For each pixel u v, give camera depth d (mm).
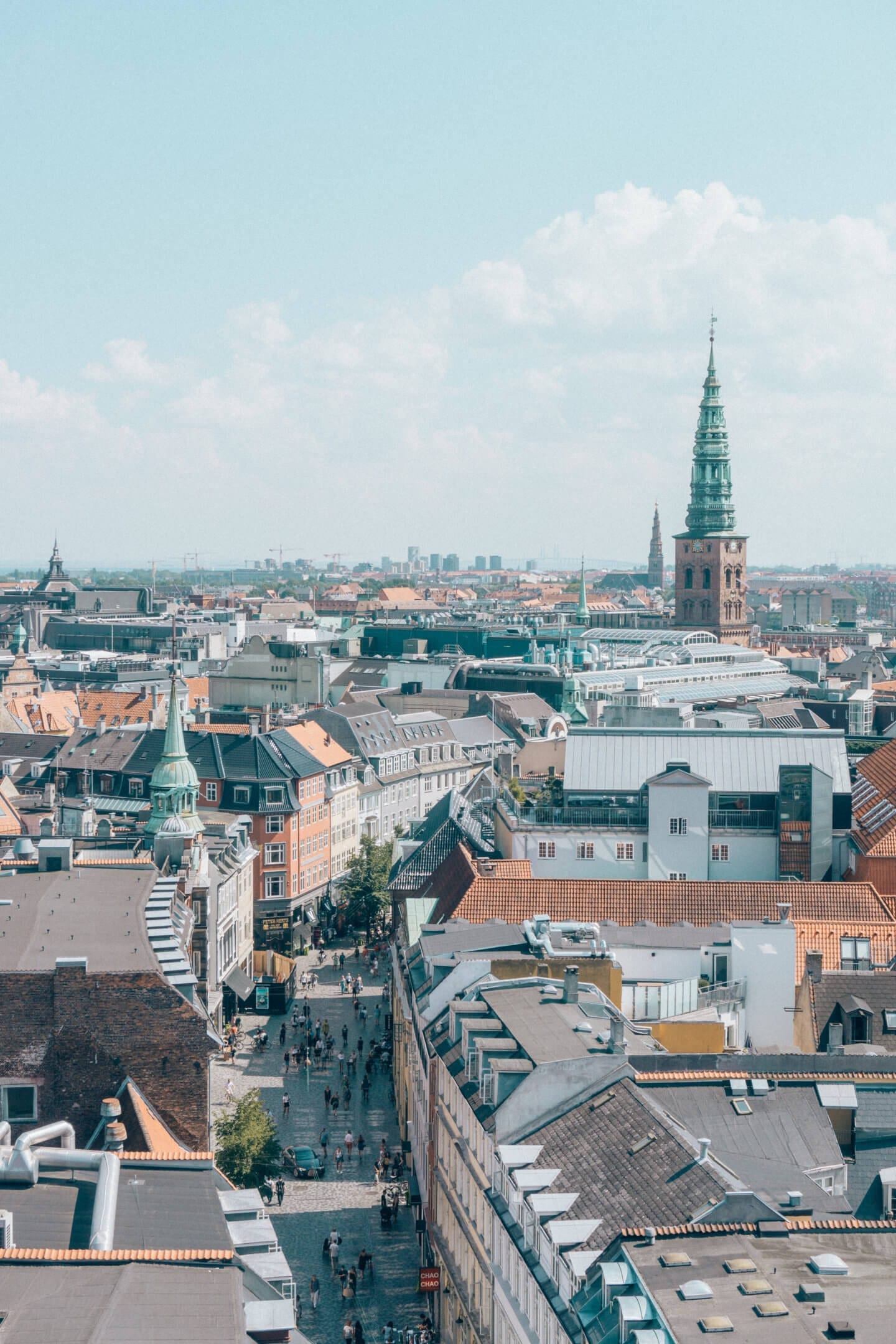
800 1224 58438
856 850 132875
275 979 163125
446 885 133125
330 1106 132750
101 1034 73000
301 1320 94250
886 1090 73625
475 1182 82250
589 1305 57031
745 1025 102500
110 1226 52219
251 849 177500
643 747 139875
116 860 114688
